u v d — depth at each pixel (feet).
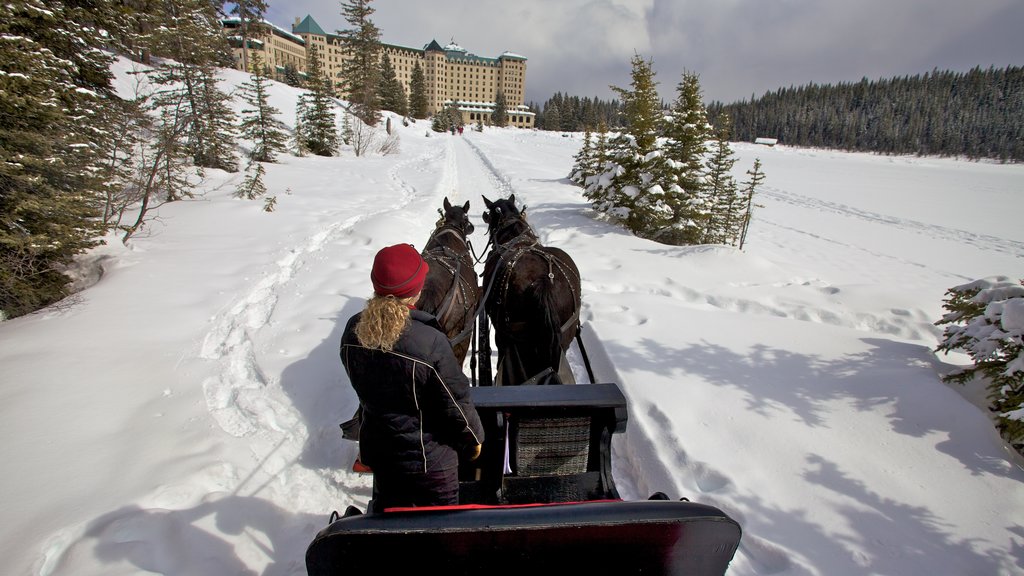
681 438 13.04
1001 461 11.99
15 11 27.96
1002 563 9.43
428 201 50.93
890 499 11.00
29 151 22.57
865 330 20.89
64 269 26.03
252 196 47.93
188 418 13.60
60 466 11.23
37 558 8.80
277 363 16.57
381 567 6.13
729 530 6.22
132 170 37.42
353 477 12.10
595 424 10.09
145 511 10.00
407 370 6.87
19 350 16.81
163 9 57.62
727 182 52.54
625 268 29.12
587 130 77.41
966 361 16.63
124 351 17.12
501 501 9.50
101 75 40.09
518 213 18.56
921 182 139.85
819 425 13.56
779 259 49.75
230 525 10.23
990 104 432.25
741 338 19.15
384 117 217.15
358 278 25.75
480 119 527.40
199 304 21.68
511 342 13.29
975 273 47.26
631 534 6.15
